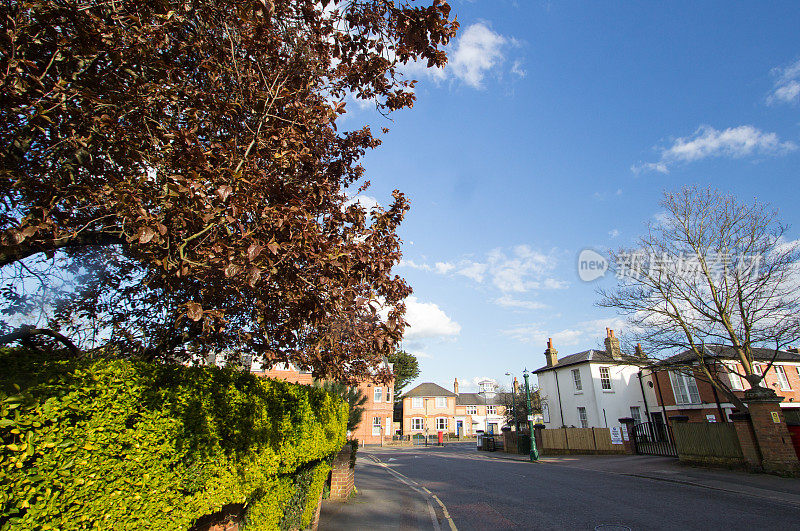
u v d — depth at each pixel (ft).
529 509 31.53
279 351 18.89
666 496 34.09
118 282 16.70
